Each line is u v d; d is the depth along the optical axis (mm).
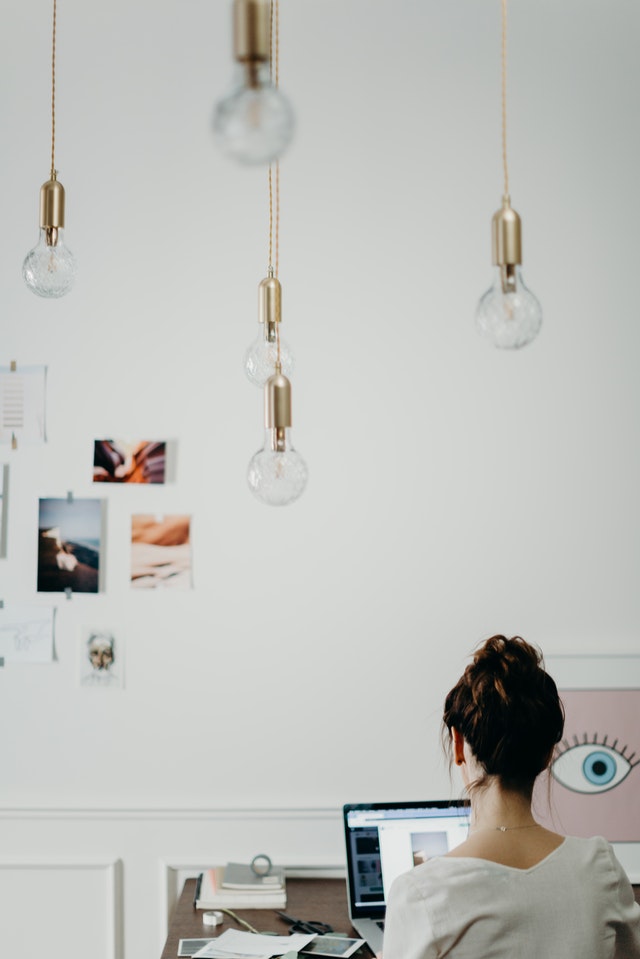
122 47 3156
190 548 3100
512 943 1398
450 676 3080
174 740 3074
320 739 3070
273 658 3084
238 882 2732
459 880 1429
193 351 3131
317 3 3166
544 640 3080
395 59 3162
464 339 3133
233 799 3059
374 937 2383
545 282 3141
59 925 3033
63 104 3148
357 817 2598
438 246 3145
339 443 3115
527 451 3115
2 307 3127
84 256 3145
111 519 3115
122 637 3086
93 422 3121
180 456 3115
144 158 3150
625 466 3113
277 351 1965
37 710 3080
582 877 1451
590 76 3160
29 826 3053
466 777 1576
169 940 2445
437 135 3152
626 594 3090
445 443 3115
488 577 3094
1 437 3117
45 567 3094
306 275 3139
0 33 3143
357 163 3150
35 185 3141
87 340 3131
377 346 3131
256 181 3158
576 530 3104
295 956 2219
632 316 3133
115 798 3062
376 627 3086
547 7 3166
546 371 3127
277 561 3096
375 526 3104
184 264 3145
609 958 1438
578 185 3150
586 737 3051
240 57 1045
